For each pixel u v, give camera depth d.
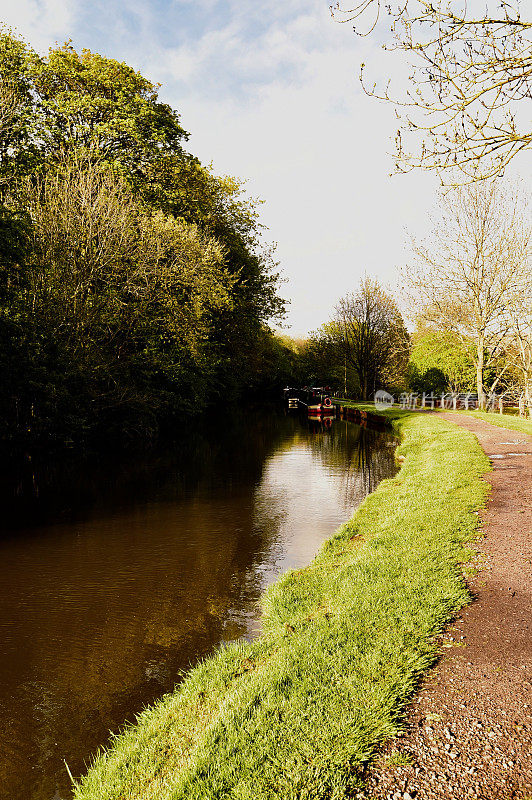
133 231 21.27
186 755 3.45
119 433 22.38
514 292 29.06
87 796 3.32
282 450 22.64
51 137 23.22
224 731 3.49
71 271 18.95
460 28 4.96
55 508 12.05
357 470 17.55
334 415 46.00
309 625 5.16
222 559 8.82
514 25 4.91
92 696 5.07
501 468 12.05
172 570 8.33
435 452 15.88
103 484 14.71
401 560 6.44
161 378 25.33
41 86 24.00
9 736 4.53
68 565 8.53
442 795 2.76
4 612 6.87
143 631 6.34
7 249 14.43
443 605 5.02
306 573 7.27
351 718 3.42
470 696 3.64
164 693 5.07
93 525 10.76
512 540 6.94
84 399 19.25
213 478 15.92
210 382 34.88
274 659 4.53
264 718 3.54
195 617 6.68
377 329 47.84
